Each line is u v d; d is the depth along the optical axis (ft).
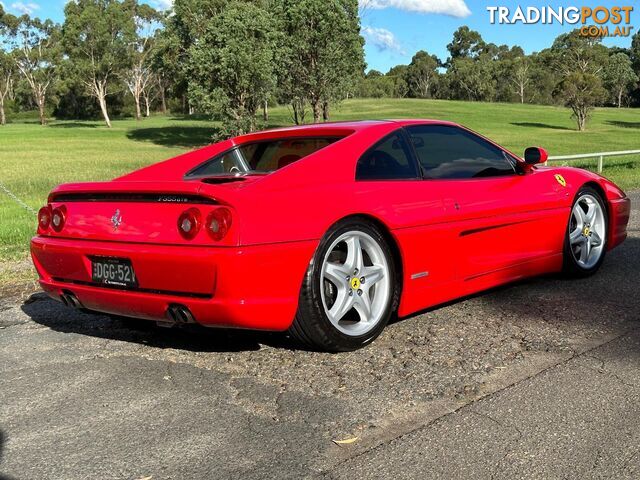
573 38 260.42
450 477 7.32
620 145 133.39
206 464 7.84
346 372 10.68
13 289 17.85
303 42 141.38
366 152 12.20
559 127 216.13
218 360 11.52
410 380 10.21
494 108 319.27
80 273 11.66
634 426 8.41
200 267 9.95
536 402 9.21
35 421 9.23
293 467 7.68
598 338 11.88
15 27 316.19
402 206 11.94
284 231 10.28
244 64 137.49
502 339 11.99
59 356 12.08
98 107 390.21
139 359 11.75
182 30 185.78
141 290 10.83
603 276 16.71
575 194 15.87
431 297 12.64
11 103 395.96
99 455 8.17
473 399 9.40
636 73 430.61
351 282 11.39
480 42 549.13
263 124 149.28
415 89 501.15
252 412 9.27
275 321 10.38
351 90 148.97
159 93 424.05
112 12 271.90
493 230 13.70
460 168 13.69
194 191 10.16
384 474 7.44
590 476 7.25
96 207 11.52
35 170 81.76
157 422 9.06
